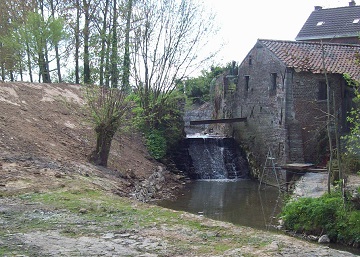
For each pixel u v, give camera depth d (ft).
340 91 73.20
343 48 80.53
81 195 33.96
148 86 77.71
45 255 20.08
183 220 27.73
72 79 104.53
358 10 112.37
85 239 22.99
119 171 55.47
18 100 62.85
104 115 52.70
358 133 50.62
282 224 41.78
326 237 36.58
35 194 32.76
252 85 84.38
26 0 93.45
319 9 117.60
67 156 50.70
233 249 22.24
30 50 81.87
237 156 87.35
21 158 42.91
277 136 74.84
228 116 96.27
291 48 79.20
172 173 75.92
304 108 73.15
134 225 26.14
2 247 20.83
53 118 63.31
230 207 52.29
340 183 40.86
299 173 65.77
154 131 78.43
